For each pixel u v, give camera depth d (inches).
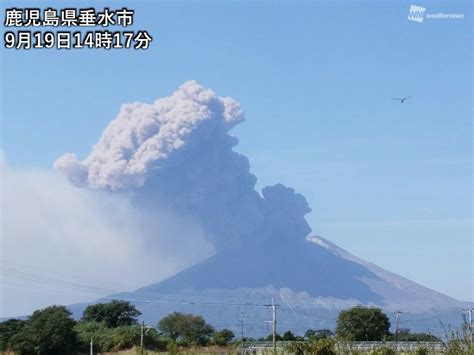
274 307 4704.7
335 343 1515.7
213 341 6151.6
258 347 4062.5
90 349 5310.0
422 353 1163.3
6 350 5152.6
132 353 5275.6
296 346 1968.5
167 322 6742.1
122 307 6973.4
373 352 1422.2
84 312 7076.8
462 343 1040.8
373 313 4987.7
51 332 5142.7
